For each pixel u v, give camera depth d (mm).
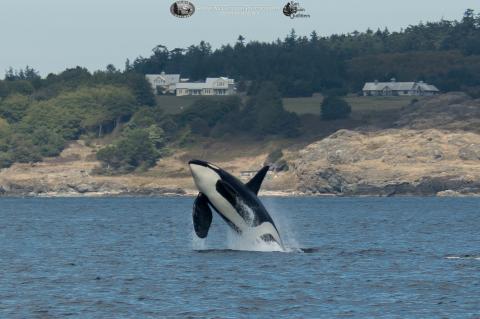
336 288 186375
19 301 172750
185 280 197125
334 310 163750
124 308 165625
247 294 179375
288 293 180500
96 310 163750
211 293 180750
